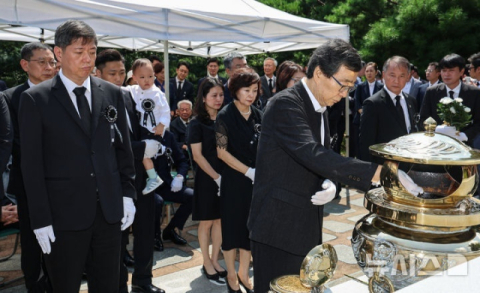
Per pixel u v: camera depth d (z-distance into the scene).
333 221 5.29
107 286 2.53
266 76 6.67
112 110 2.42
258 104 4.96
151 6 4.30
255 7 5.37
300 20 5.32
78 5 3.94
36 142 2.22
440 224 1.38
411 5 10.07
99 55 3.31
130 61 12.46
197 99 3.62
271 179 2.02
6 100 3.25
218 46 8.43
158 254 4.27
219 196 3.56
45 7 3.83
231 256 3.33
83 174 2.30
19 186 3.19
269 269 2.11
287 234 2.01
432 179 1.57
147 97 3.67
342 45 1.83
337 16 11.49
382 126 3.83
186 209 4.43
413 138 1.54
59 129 2.26
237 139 3.19
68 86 2.31
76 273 2.36
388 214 1.46
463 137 3.60
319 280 1.51
